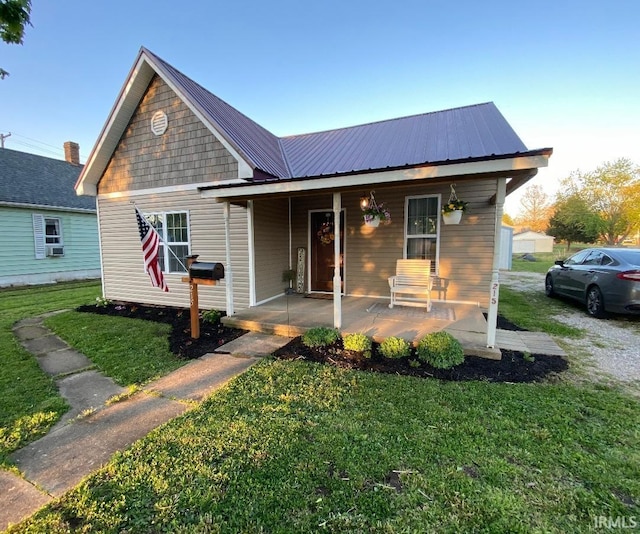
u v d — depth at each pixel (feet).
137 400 10.35
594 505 5.82
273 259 23.98
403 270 20.70
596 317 20.65
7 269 35.88
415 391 10.44
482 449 7.43
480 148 18.38
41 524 5.61
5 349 15.53
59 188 44.04
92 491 6.37
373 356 13.51
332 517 5.59
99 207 26.96
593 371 12.22
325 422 8.68
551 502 5.88
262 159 21.91
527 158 10.88
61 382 11.87
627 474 6.63
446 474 6.62
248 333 17.24
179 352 14.93
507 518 5.54
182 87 21.01
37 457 7.55
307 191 15.28
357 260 24.29
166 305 25.05
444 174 11.93
